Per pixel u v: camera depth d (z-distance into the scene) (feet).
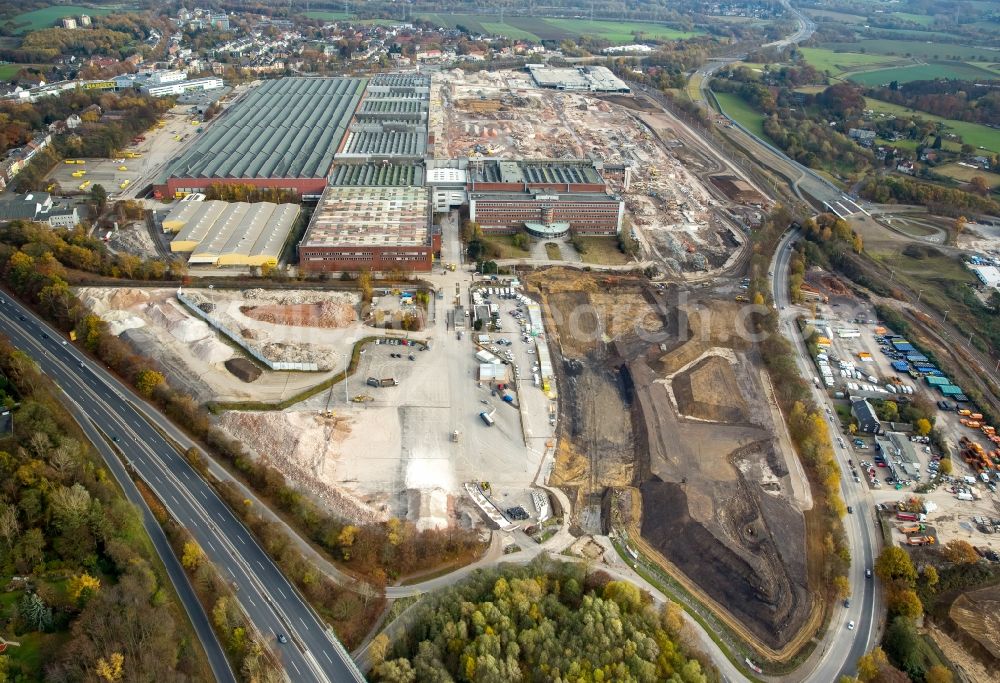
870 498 596.29
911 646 460.55
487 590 473.26
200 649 432.66
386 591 486.38
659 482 601.21
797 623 485.97
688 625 461.78
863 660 443.73
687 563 527.40
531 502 579.07
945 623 491.72
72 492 469.57
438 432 641.81
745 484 602.03
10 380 606.96
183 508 538.47
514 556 523.29
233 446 590.96
